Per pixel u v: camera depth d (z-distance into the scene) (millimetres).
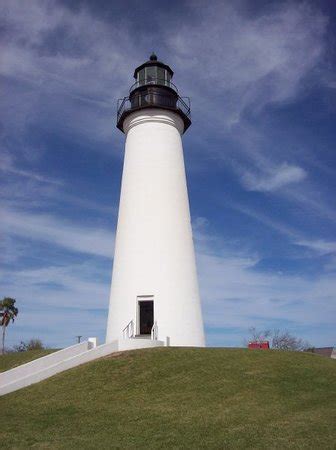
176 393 14859
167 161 26203
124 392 15289
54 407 14203
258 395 14289
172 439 11141
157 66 27734
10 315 60562
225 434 11312
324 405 13367
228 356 18438
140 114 26891
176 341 23031
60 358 18562
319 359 18906
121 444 10922
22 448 10711
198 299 24906
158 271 23891
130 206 25500
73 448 10680
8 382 16609
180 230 25203
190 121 28469
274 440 10828
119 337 23406
